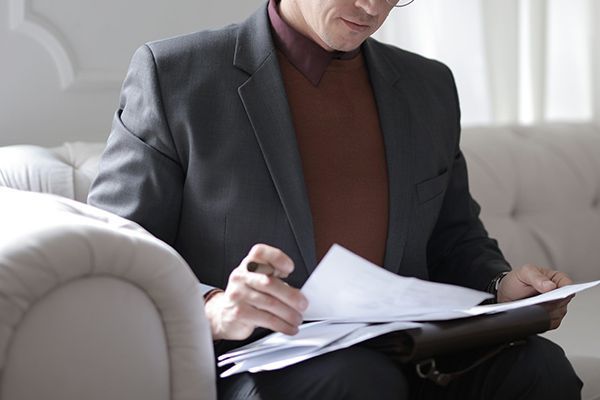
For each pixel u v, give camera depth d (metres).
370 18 1.65
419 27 3.09
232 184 1.62
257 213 1.62
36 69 2.32
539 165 2.81
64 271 1.24
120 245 1.28
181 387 1.34
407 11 3.06
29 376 1.24
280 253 1.35
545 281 1.66
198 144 1.63
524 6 3.42
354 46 1.69
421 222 1.77
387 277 1.38
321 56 1.73
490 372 1.56
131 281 1.31
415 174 1.77
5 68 2.29
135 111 1.68
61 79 2.36
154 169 1.63
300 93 1.72
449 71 1.98
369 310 1.42
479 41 3.17
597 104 3.65
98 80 2.41
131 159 1.65
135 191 1.63
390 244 1.70
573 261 2.78
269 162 1.63
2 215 1.37
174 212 1.65
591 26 3.61
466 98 3.18
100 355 1.27
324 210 1.67
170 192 1.64
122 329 1.29
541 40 3.43
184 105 1.64
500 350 1.54
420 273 1.77
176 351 1.34
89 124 2.42
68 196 1.99
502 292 1.75
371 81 1.78
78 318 1.26
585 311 2.44
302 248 1.61
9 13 2.28
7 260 1.22
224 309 1.40
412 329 1.40
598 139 3.06
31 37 2.31
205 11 2.61
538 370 1.54
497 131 2.86
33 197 1.51
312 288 1.38
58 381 1.25
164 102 1.65
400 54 1.91
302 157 1.68
